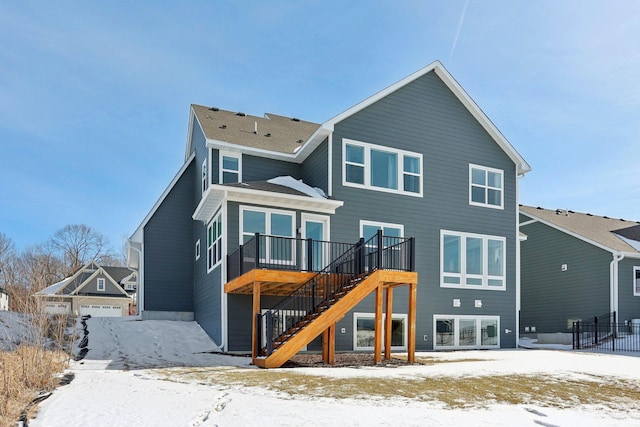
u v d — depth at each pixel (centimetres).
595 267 2111
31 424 552
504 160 1806
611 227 2539
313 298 1158
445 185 1673
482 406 629
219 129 1744
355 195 1523
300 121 2211
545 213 2511
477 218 1716
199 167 1845
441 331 1596
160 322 1734
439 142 1684
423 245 1605
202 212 1573
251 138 1739
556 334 1992
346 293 1107
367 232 1527
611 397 691
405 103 1642
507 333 1712
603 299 2061
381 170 1580
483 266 1705
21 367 814
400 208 1584
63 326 1220
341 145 1524
